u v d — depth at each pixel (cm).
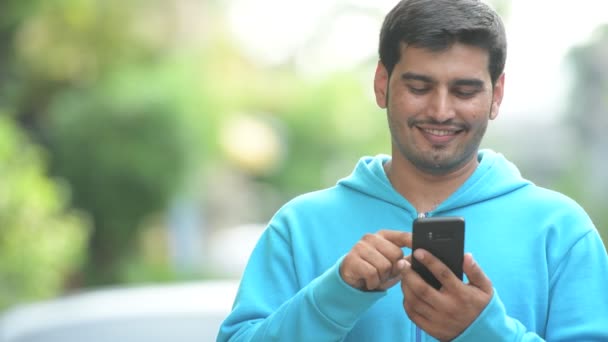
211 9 2438
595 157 3397
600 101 3397
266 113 3177
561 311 337
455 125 328
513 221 348
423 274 307
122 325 612
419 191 357
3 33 1844
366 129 3262
